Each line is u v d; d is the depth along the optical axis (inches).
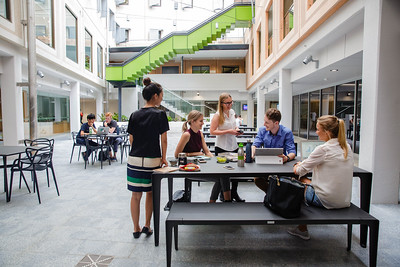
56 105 566.6
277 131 119.0
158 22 750.5
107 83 621.3
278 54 316.5
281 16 311.9
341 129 84.7
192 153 125.6
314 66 250.7
